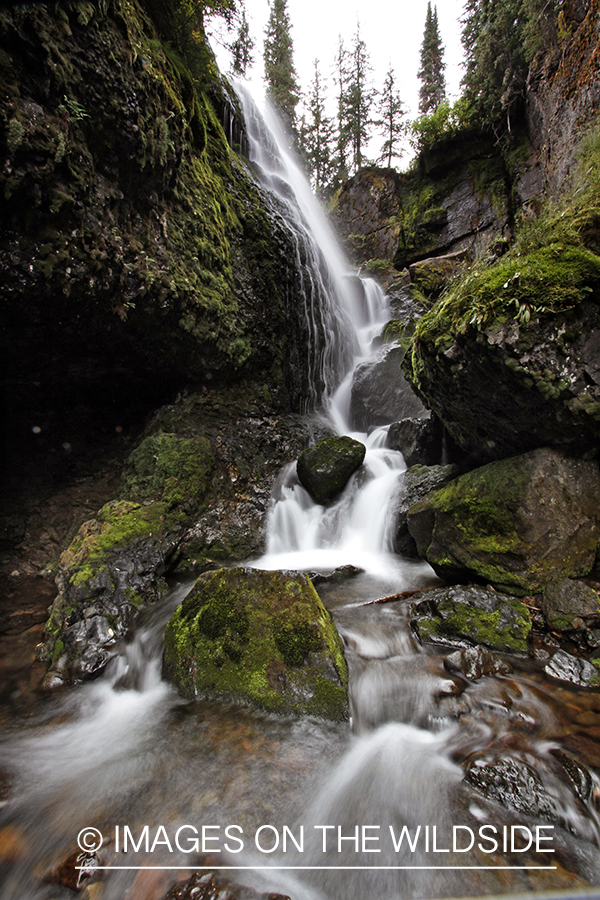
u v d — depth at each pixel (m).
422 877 1.98
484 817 2.20
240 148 11.27
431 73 22.88
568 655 3.20
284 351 9.02
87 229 4.41
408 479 6.13
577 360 3.46
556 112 8.75
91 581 4.45
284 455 7.76
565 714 2.76
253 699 3.10
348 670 3.37
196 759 2.70
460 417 4.69
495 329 3.59
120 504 5.62
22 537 5.62
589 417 3.50
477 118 14.70
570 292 3.39
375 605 4.39
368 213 18.50
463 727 2.79
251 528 6.32
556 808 2.18
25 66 3.53
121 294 5.06
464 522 4.24
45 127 3.70
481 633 3.57
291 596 3.43
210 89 9.12
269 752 2.73
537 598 3.73
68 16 3.86
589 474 3.77
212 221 7.20
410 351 5.54
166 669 3.51
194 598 3.67
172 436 6.62
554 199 5.30
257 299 8.43
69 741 2.88
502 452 4.55
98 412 6.71
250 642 3.30
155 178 5.46
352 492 6.77
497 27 11.70
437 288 13.05
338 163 24.70
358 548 6.24
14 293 4.04
